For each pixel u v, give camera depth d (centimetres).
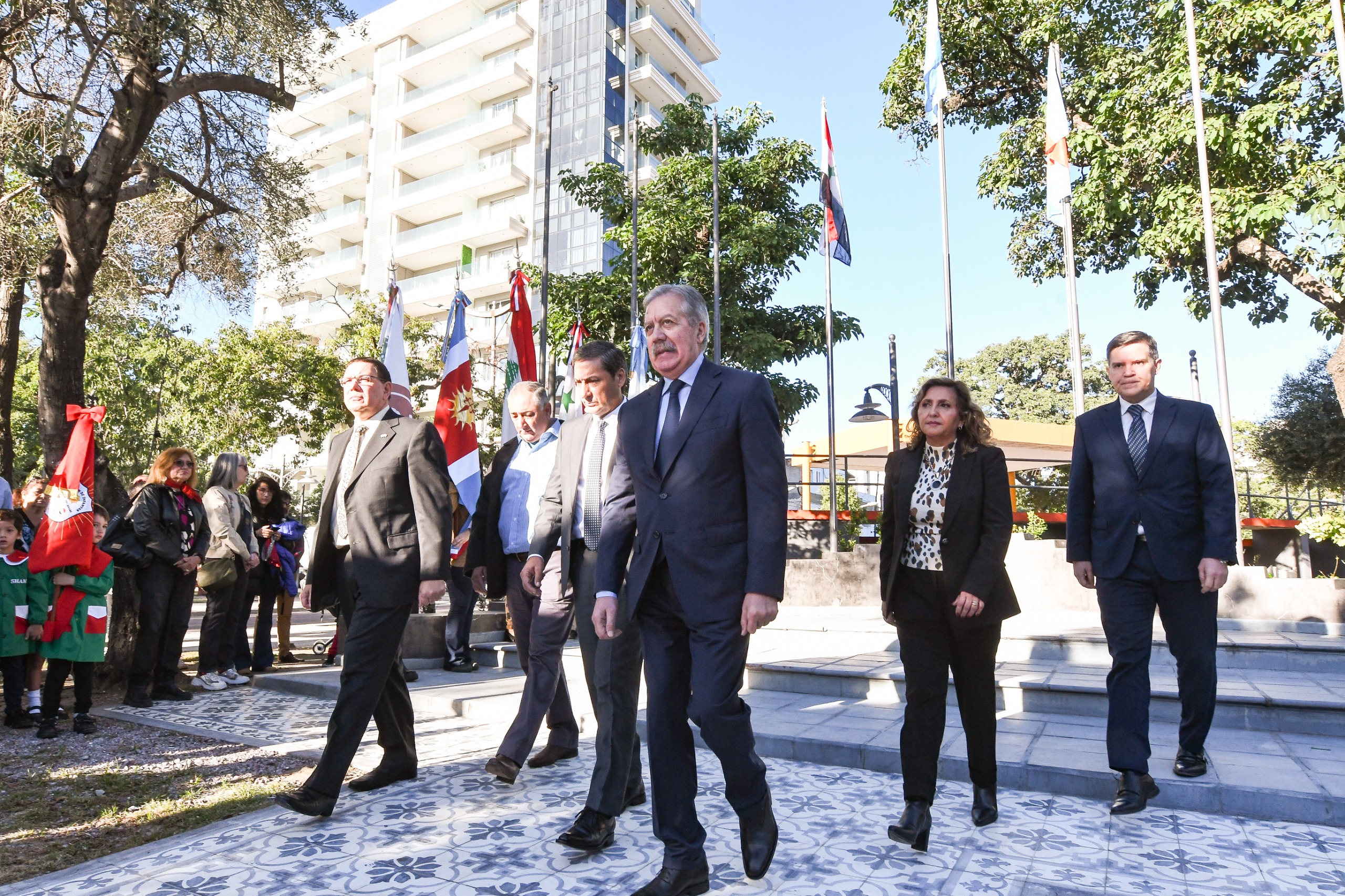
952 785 382
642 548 265
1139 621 350
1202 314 1435
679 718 261
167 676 606
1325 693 476
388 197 4300
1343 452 1703
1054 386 3175
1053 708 493
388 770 379
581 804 350
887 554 328
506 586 421
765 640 770
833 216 1241
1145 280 1484
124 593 686
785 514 256
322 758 330
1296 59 1203
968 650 317
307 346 2552
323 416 2459
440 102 4088
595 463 348
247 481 755
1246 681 525
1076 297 1038
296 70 1027
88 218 769
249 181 1087
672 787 256
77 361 770
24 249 948
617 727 309
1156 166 1268
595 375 348
